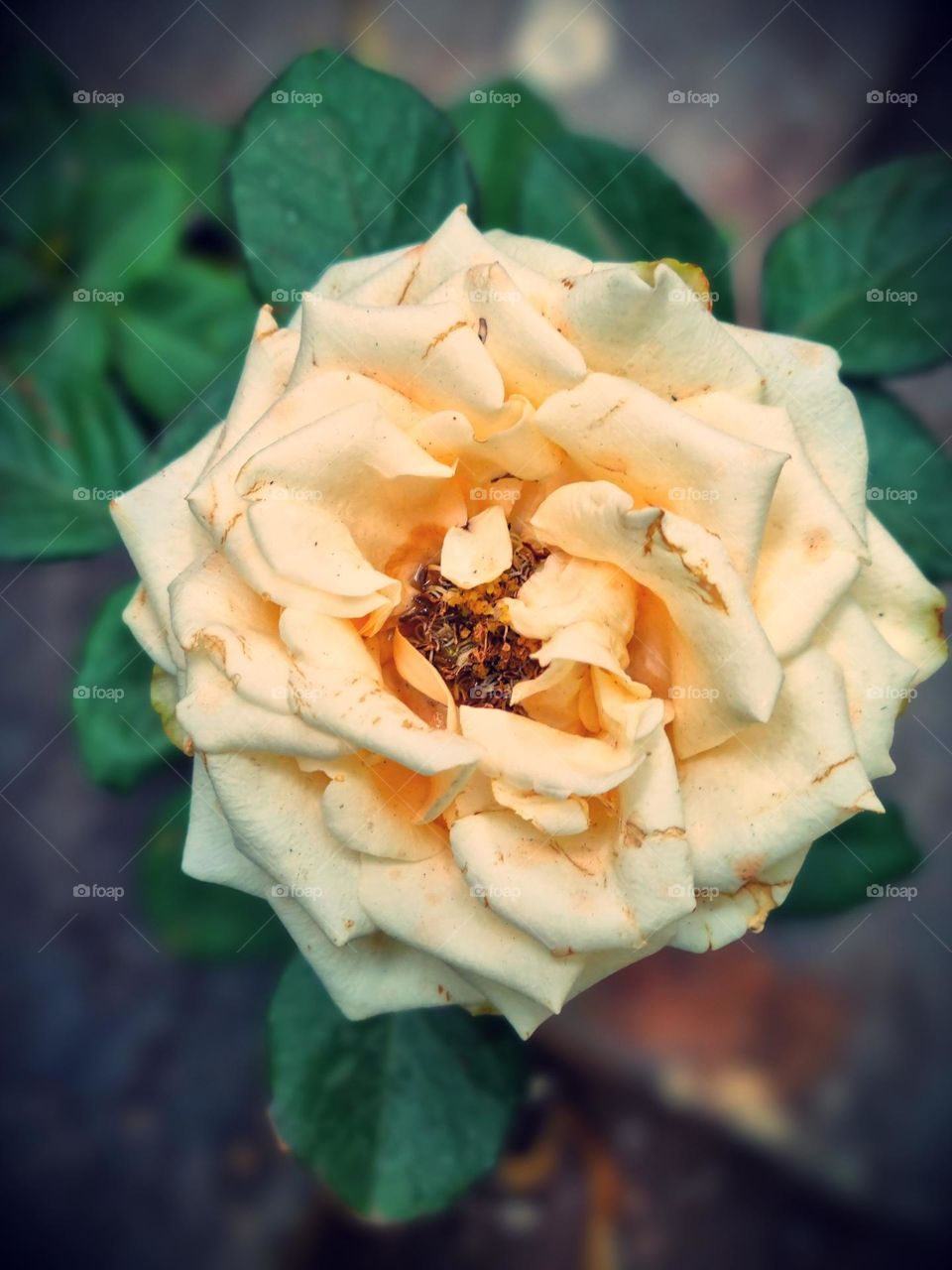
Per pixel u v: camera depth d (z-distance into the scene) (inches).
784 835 4.6
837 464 4.8
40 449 6.9
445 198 6.2
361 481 4.6
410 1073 6.3
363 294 4.9
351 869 4.8
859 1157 10.5
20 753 10.6
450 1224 10.5
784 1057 10.6
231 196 6.1
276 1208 10.6
